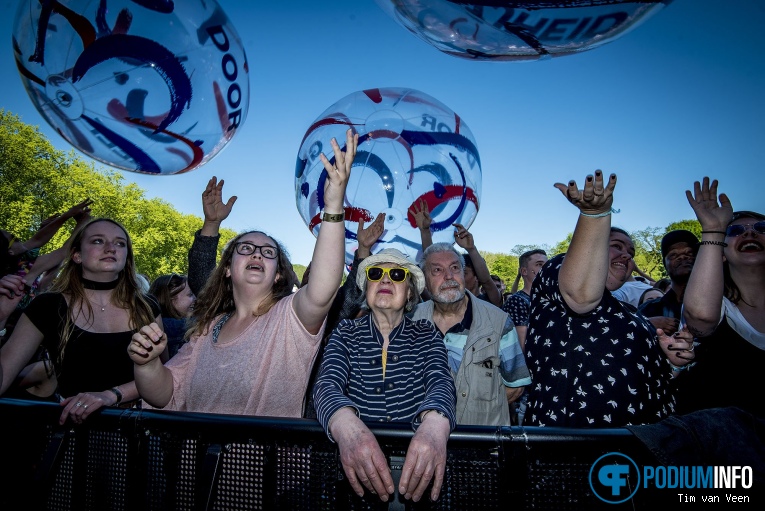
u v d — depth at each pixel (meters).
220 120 1.96
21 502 1.64
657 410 1.71
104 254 2.29
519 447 1.40
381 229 2.59
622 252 2.94
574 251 1.62
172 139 1.88
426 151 2.58
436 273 2.47
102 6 1.66
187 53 1.77
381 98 2.68
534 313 1.94
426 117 2.62
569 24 1.39
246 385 1.77
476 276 4.13
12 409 1.72
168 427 1.55
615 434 1.41
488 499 1.40
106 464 1.60
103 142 1.85
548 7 1.33
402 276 1.72
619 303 1.82
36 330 2.19
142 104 1.76
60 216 3.14
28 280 3.02
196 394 1.82
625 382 1.69
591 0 1.31
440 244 2.57
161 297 3.68
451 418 1.37
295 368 1.79
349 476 1.27
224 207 2.77
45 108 1.82
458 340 2.45
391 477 1.39
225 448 1.50
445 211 2.66
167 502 1.51
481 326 2.43
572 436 1.40
